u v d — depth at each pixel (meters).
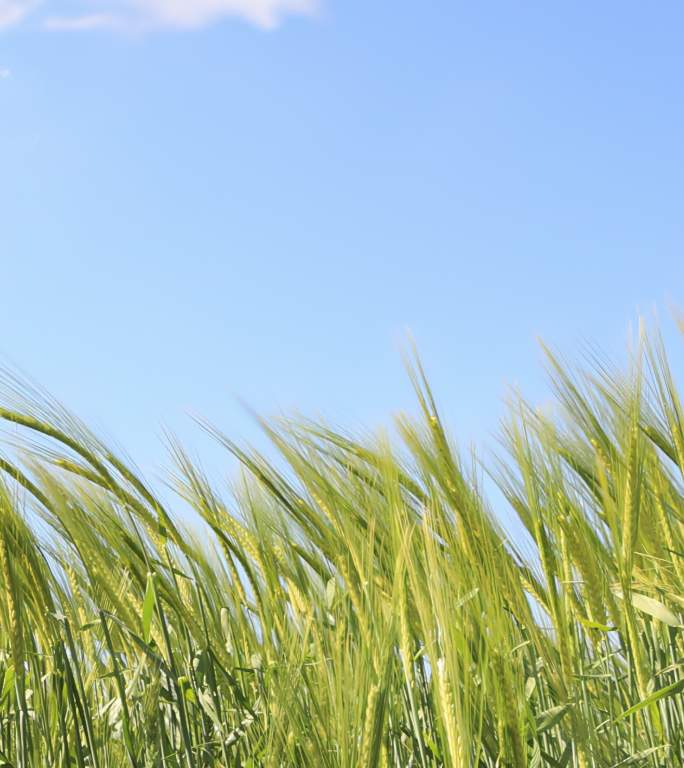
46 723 1.51
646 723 1.51
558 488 1.52
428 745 1.41
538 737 1.45
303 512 1.61
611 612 1.49
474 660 1.40
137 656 1.55
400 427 1.50
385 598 1.46
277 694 1.43
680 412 1.59
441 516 1.47
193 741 1.55
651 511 1.58
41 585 1.49
